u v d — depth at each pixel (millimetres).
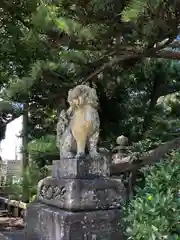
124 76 7305
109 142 8000
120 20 4438
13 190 8680
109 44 5039
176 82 8805
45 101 6957
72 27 4812
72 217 3229
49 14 4957
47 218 3518
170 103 9266
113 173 5961
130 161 6035
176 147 5863
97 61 5980
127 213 3254
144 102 8547
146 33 4480
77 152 3637
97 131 3680
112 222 3354
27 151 7867
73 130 3670
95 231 3275
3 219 10469
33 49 6180
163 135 7914
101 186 3457
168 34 4543
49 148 7043
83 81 6223
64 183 3494
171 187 3004
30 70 6355
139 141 7883
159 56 5199
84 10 4348
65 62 6145
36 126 9805
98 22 4531
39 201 4039
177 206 2770
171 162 3395
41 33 5176
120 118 8062
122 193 3553
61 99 6645
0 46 6426
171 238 2627
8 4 5949
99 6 4215
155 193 2963
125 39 4891
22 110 7547
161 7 3824
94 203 3391
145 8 3812
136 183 5844
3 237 4527
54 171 3936
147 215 2748
